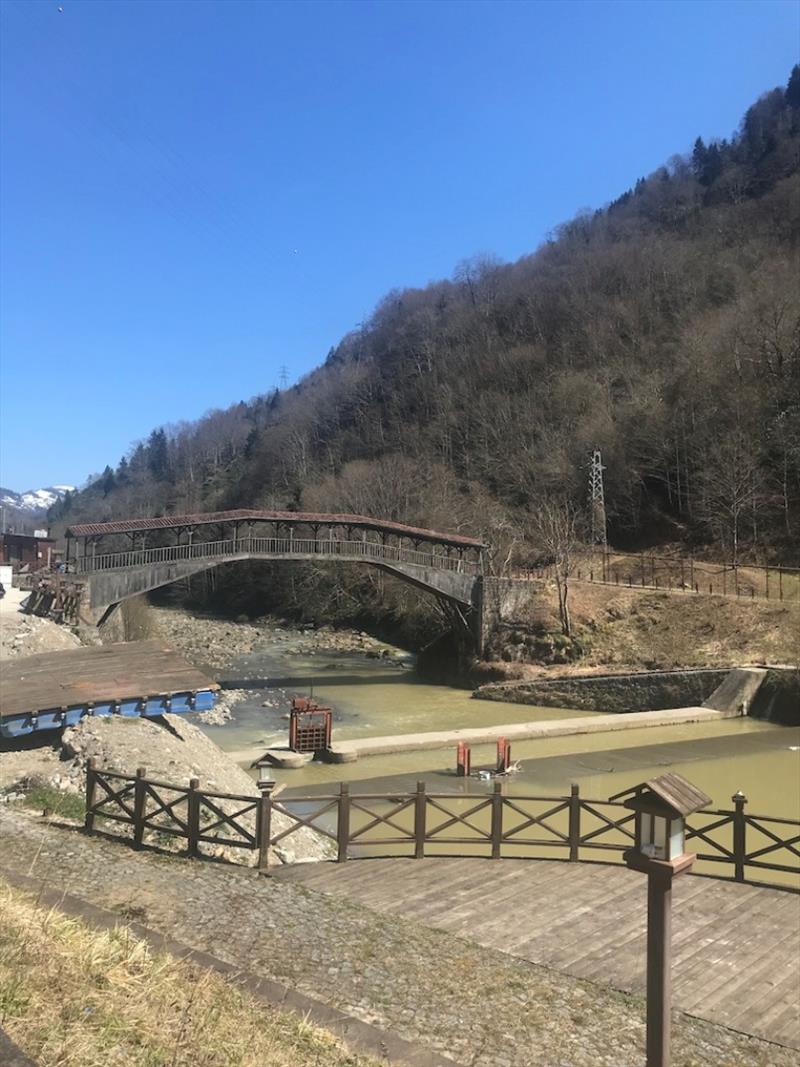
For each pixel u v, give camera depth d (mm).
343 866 10641
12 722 17141
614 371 86625
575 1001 7008
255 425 169125
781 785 21828
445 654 45625
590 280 109562
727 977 7660
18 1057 3213
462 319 122062
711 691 33375
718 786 21719
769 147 125875
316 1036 5484
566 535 47469
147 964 5930
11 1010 4316
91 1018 4609
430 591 43531
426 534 45875
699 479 63969
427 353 116688
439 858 11078
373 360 132750
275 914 8516
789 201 101375
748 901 9570
